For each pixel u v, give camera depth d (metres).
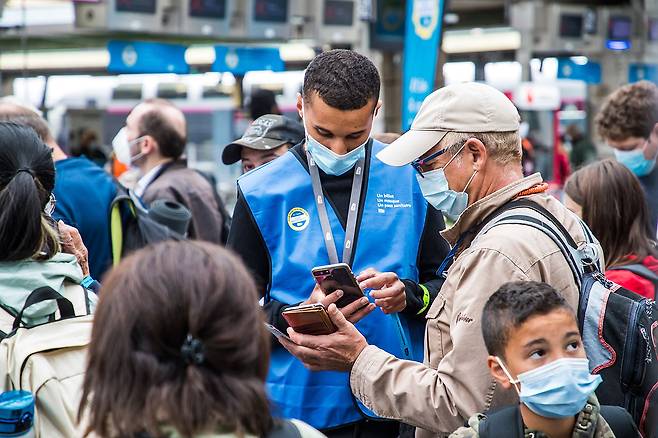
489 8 16.31
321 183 3.47
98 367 1.82
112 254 4.68
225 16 11.87
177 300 1.79
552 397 2.36
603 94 17.86
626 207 4.02
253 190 3.46
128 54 12.13
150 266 1.83
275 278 3.40
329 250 3.39
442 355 2.81
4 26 11.07
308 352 2.96
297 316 2.93
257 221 3.42
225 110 19.89
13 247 2.77
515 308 2.40
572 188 4.12
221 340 1.79
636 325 2.68
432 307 2.85
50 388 2.50
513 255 2.64
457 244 2.94
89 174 4.71
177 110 6.02
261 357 1.89
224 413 1.78
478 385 2.60
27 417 2.32
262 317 1.90
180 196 5.73
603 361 2.70
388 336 3.40
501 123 2.87
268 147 4.84
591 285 2.75
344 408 3.37
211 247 1.91
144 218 4.80
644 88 5.21
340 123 3.28
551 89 15.09
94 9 10.77
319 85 3.28
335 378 3.39
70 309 2.78
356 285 3.05
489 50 16.64
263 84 16.58
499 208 2.87
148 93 19.50
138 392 1.77
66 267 2.88
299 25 12.55
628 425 2.52
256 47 13.21
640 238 4.03
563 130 18.25
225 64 12.88
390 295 3.18
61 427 2.48
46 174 2.93
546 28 15.75
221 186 15.67
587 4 16.81
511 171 2.91
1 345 2.60
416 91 7.15
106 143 18.84
